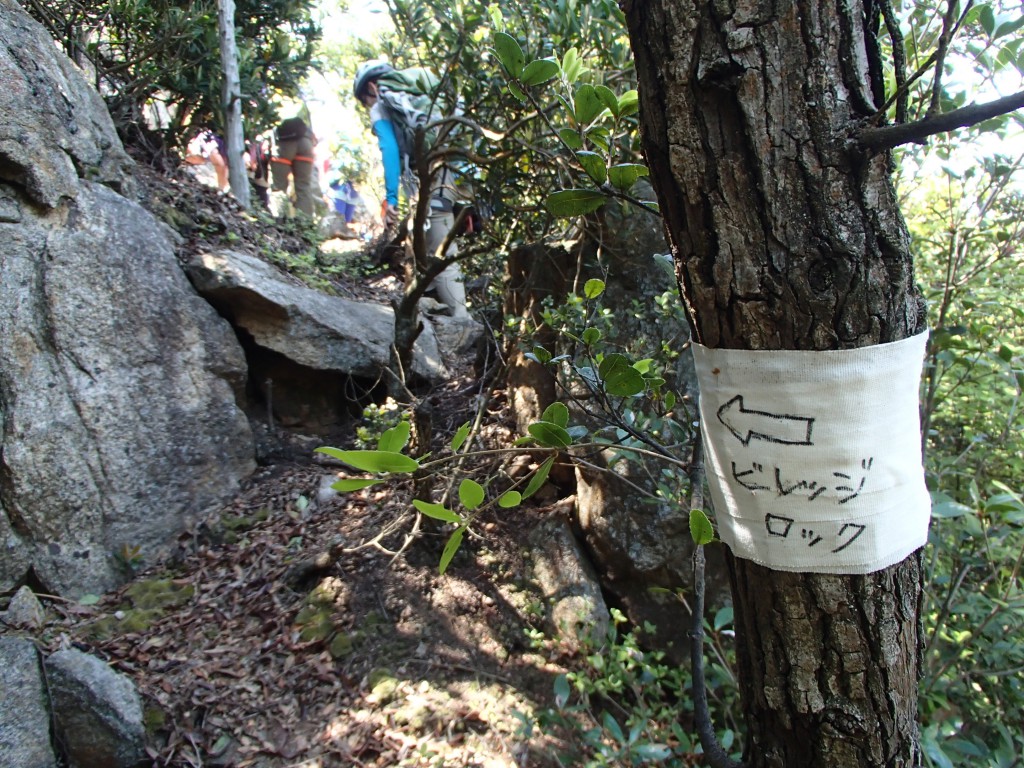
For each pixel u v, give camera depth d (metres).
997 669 2.07
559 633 2.75
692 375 2.80
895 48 0.87
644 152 1.00
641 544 2.76
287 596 2.94
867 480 0.96
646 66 0.95
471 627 2.79
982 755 1.73
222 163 6.65
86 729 2.25
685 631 2.71
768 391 0.96
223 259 3.83
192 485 3.38
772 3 0.86
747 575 1.10
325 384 4.17
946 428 2.76
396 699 2.51
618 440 2.05
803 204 0.89
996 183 2.22
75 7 4.26
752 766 1.20
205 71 5.23
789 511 1.00
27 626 2.63
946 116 0.78
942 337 1.99
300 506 3.44
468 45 3.28
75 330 3.08
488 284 4.87
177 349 3.47
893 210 0.91
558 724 2.42
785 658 1.07
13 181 3.02
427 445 3.00
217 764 2.30
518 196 3.66
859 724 1.05
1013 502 1.74
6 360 2.86
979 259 2.50
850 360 0.92
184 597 2.93
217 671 2.60
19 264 2.98
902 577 1.03
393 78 4.12
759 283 0.93
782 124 0.87
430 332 5.12
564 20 2.87
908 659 1.07
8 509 2.78
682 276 1.03
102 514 3.01
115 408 3.15
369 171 9.63
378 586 2.91
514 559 3.02
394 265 5.93
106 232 3.33
